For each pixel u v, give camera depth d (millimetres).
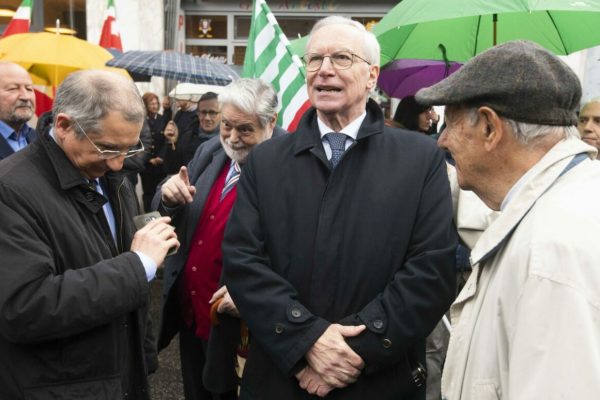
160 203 2539
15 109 3551
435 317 1734
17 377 1625
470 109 1223
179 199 2436
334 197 1819
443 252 1757
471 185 1281
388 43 3750
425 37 3748
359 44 1903
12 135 3633
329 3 9555
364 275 1771
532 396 976
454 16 2605
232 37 9969
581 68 6051
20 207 1589
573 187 1104
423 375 1887
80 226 1712
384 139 1899
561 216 1050
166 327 2584
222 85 5500
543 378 974
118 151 1720
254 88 2393
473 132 1225
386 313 1709
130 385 1903
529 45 1203
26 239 1562
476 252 1208
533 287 1021
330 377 1691
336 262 1781
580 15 3379
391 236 1782
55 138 1733
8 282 1524
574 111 1192
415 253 1787
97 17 8766
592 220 1030
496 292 1129
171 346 4426
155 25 8914
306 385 1746
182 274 2516
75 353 1663
